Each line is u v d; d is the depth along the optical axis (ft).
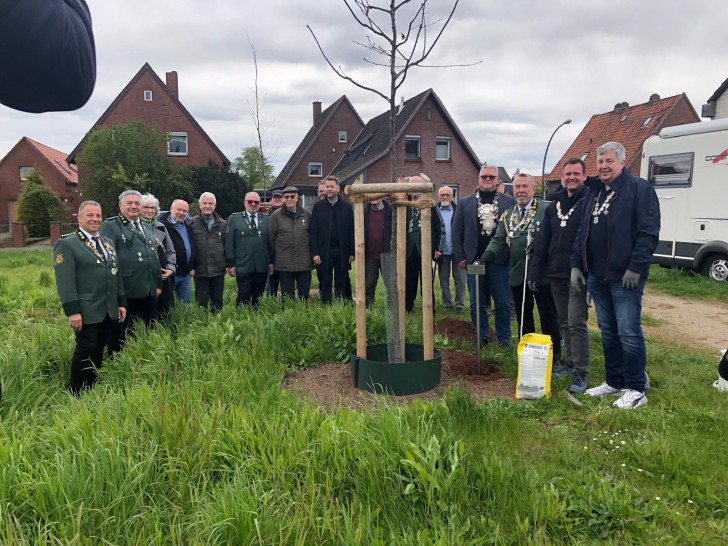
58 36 3.01
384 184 15.25
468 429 12.09
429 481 9.25
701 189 36.19
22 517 8.09
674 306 31.27
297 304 22.61
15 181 127.95
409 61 19.34
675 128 37.91
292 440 10.11
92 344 16.21
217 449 10.11
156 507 8.48
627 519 9.09
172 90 122.31
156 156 96.84
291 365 17.61
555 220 16.65
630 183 14.28
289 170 133.39
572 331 15.76
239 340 18.24
